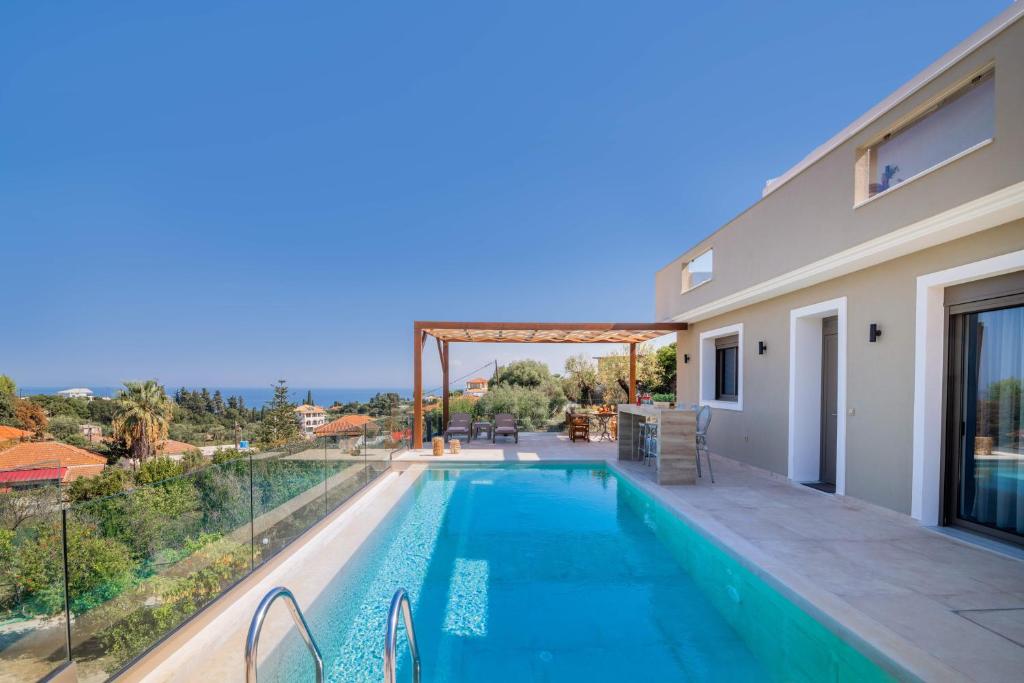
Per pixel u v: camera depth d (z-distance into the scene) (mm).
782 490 7059
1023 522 4547
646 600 4375
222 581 3939
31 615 2584
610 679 3244
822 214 6375
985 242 4676
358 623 4020
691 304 10555
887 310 5820
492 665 3406
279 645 3426
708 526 5301
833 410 7445
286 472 5004
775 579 3967
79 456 30531
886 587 3756
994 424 4805
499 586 4676
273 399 42969
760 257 7781
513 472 9773
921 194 4906
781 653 3561
